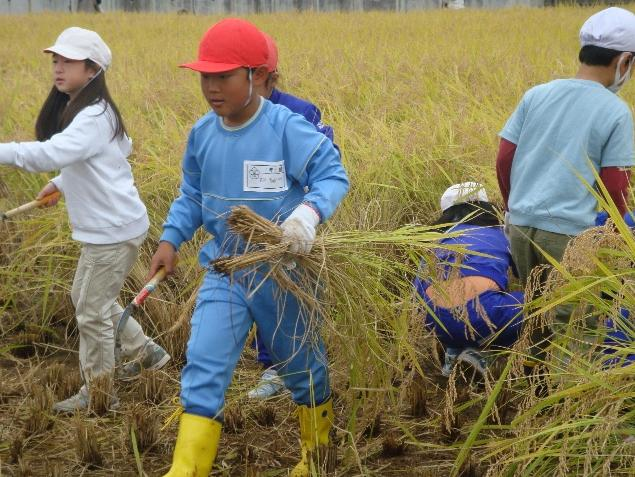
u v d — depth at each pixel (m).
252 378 4.94
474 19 22.77
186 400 3.52
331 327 3.68
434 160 6.69
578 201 4.26
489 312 4.53
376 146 6.90
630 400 3.39
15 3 37.56
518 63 11.53
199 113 9.02
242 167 3.64
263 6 41.03
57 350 5.53
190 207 3.85
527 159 4.39
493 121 7.50
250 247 3.56
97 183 4.34
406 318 4.08
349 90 9.78
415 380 4.61
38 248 6.00
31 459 4.12
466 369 4.66
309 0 41.16
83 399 4.59
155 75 11.95
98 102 4.30
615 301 3.43
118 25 22.94
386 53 13.44
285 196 3.66
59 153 4.09
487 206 5.02
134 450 3.79
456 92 9.54
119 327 3.72
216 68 3.47
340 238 3.67
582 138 4.22
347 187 3.66
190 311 5.37
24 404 4.63
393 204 6.47
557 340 3.87
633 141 4.26
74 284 4.56
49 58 15.16
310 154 3.60
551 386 3.69
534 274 3.81
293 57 13.16
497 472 3.53
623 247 3.61
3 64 15.05
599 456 3.32
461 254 4.07
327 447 3.87
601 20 4.25
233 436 4.34
